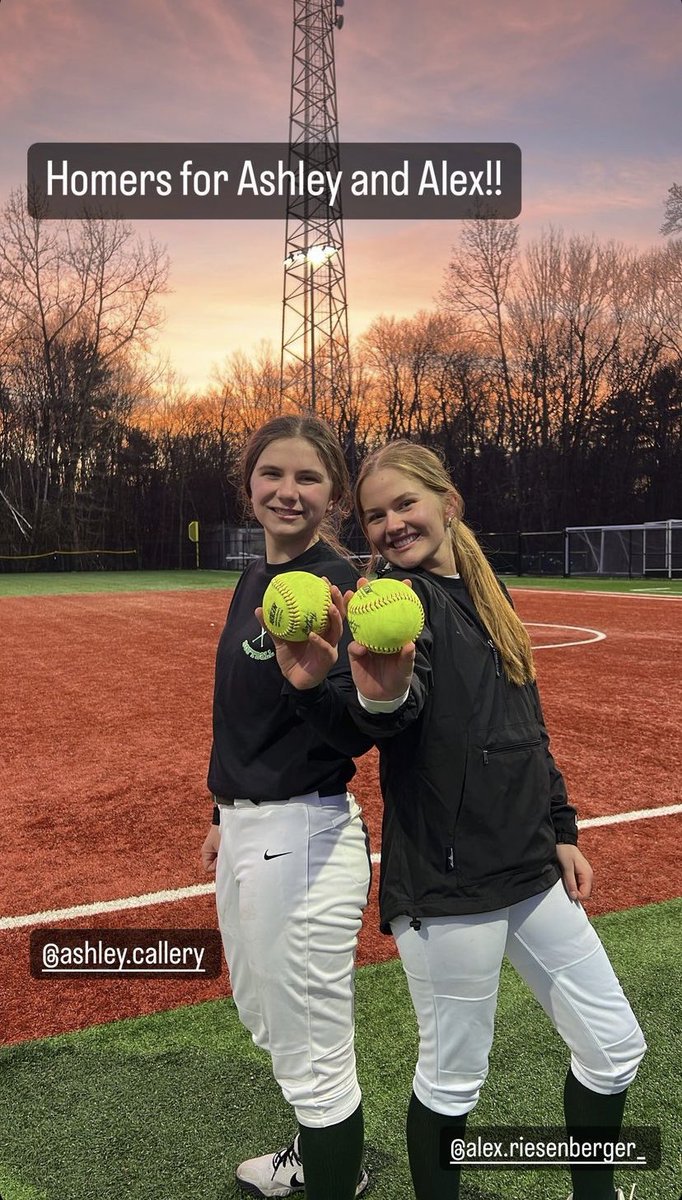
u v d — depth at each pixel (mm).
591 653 10906
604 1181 1840
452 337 44344
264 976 1697
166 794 5176
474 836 1660
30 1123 2262
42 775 5605
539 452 42906
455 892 1653
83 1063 2527
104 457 45250
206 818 4734
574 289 40781
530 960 1808
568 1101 1854
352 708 1514
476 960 1677
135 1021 2754
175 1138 2197
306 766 1694
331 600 1496
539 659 10398
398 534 1815
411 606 1436
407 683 1450
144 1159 2127
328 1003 1713
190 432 48312
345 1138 1727
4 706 7895
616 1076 1779
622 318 40500
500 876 1677
